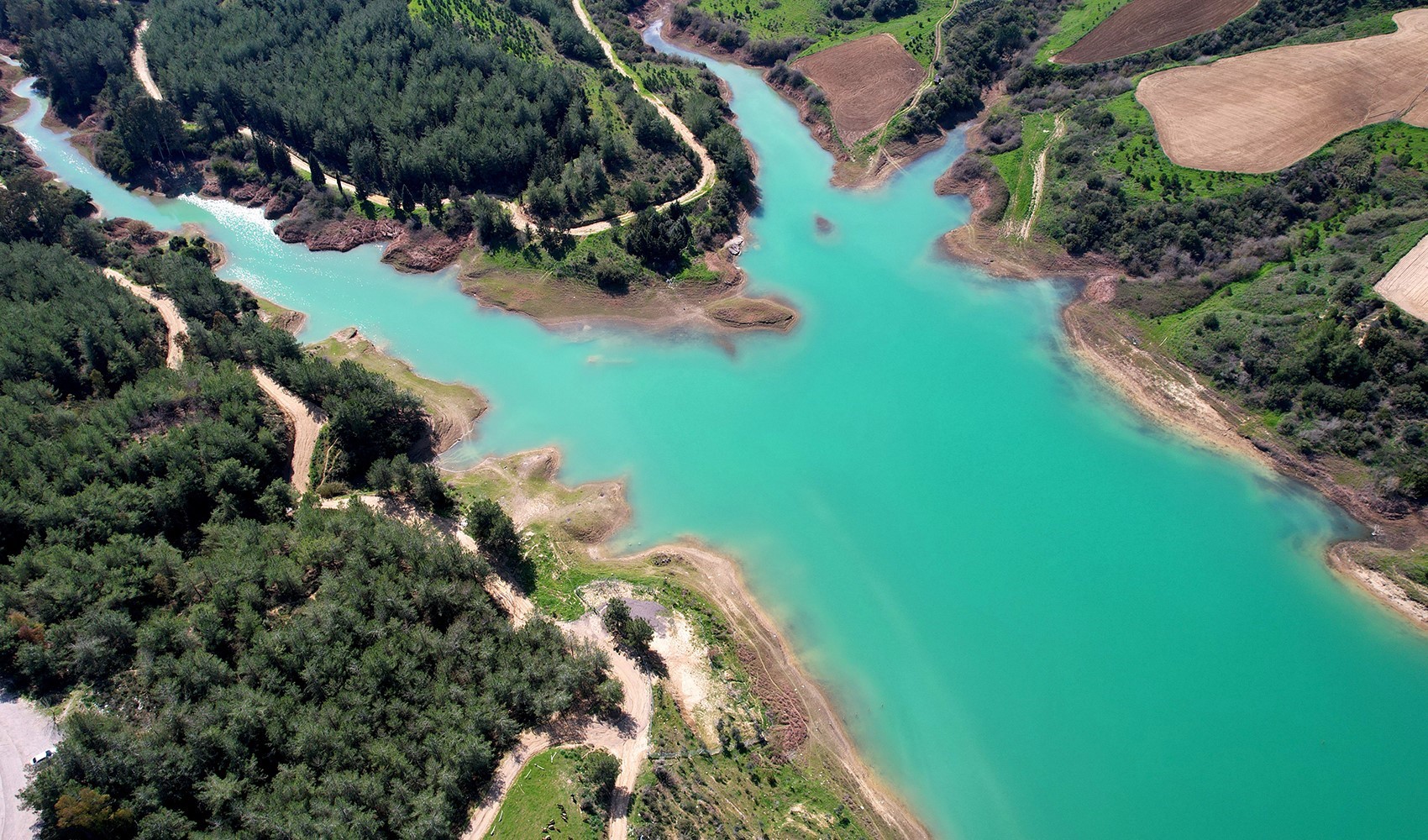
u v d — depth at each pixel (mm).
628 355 134250
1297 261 128500
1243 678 93250
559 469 116000
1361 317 114812
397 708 75438
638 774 77375
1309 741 88062
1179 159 145875
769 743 85000
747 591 100875
